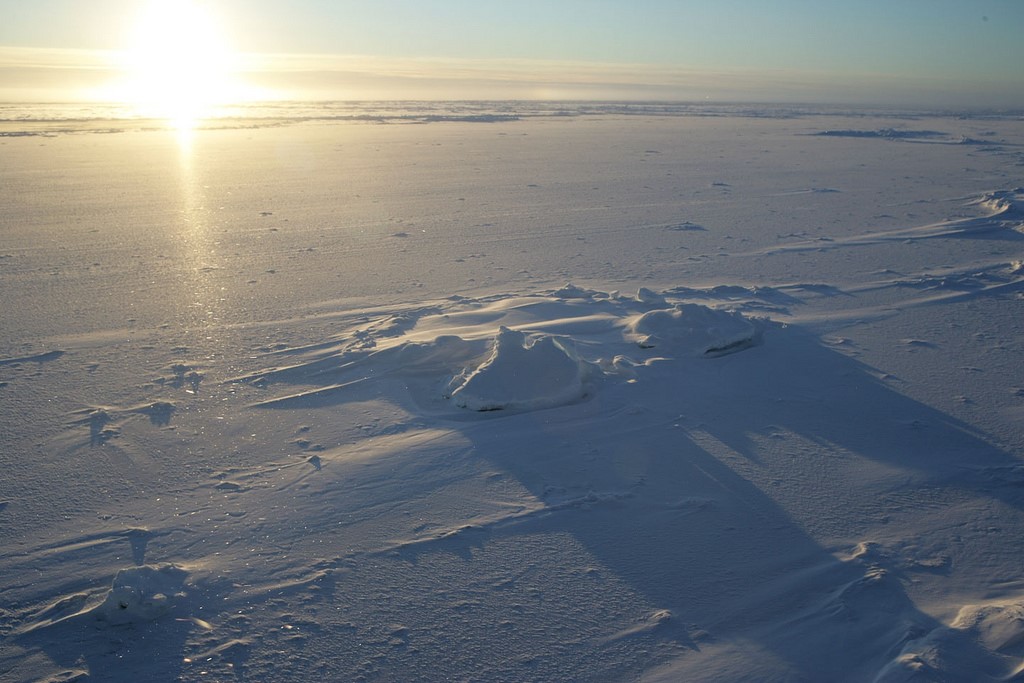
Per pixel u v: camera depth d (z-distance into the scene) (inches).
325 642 142.6
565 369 254.2
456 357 282.2
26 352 296.2
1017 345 305.0
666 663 137.2
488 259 464.8
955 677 130.0
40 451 216.1
